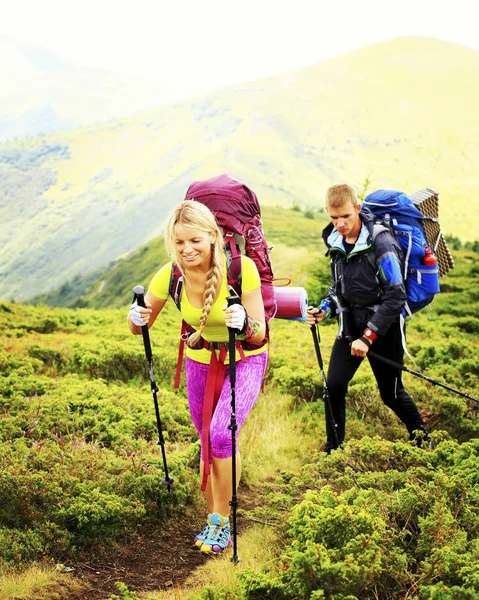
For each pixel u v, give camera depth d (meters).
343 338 4.69
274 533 3.71
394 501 3.42
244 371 3.73
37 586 3.20
